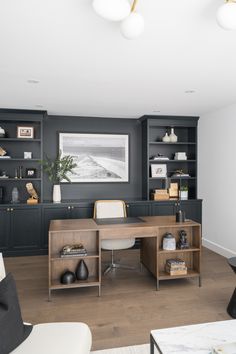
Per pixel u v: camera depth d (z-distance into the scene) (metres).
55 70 2.70
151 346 1.66
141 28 1.60
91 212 4.65
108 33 1.96
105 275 3.64
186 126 5.14
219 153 4.51
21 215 4.43
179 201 4.95
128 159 5.26
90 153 5.11
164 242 3.29
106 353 2.08
